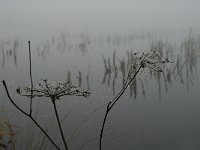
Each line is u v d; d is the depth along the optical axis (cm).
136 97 963
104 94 991
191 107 882
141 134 700
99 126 740
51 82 313
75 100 909
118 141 666
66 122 755
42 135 567
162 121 779
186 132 714
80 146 638
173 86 1081
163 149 638
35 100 901
